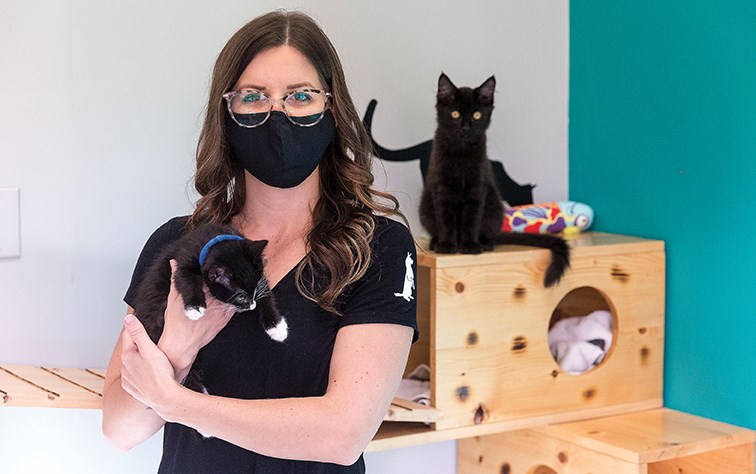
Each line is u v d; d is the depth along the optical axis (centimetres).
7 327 184
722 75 195
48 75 183
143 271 141
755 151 189
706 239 201
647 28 213
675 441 184
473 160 188
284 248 134
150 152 193
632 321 207
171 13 192
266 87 129
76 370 183
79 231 189
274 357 126
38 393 157
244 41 130
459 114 187
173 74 194
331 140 136
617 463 180
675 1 206
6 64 179
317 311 128
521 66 232
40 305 186
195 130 197
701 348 204
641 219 218
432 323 184
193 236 128
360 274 126
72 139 186
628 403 208
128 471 198
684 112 205
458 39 223
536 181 237
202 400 115
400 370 126
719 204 198
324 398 120
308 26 133
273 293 128
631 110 220
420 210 198
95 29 186
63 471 192
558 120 238
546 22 234
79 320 190
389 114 216
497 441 212
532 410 195
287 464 126
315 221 134
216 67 134
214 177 140
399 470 222
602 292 203
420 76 219
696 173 203
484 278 187
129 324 115
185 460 129
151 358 115
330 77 133
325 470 128
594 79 230
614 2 222
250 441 116
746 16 190
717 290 199
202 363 128
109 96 188
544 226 219
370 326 125
